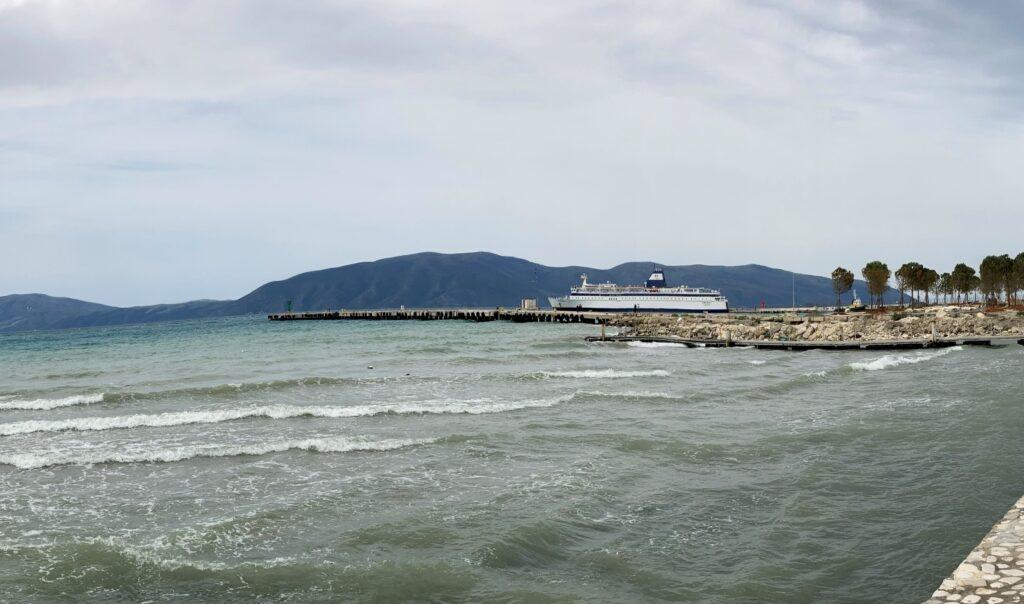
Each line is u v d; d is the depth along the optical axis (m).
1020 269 121.19
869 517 15.17
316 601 11.40
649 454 21.11
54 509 16.38
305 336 101.25
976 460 19.17
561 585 11.94
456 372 43.78
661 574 12.39
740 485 17.75
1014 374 37.69
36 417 29.09
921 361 48.59
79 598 11.64
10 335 188.62
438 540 13.98
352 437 23.58
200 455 21.25
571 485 17.77
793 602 11.28
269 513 15.67
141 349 78.62
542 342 77.19
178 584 12.09
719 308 149.25
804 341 64.75
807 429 24.33
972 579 9.38
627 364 49.84
